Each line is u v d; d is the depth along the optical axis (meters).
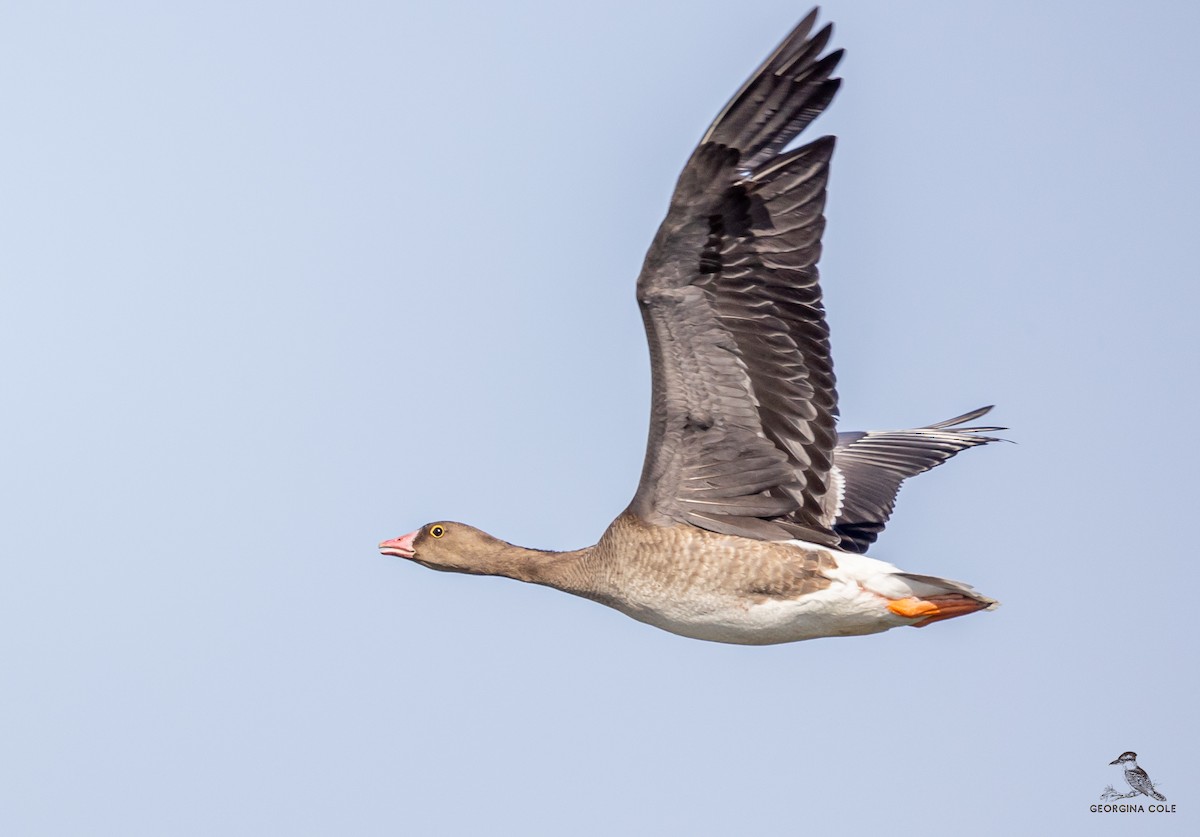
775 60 13.78
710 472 15.79
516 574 17.83
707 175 13.92
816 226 14.09
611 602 16.70
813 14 13.77
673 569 15.95
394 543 18.50
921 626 15.72
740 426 15.45
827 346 14.66
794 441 15.38
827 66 13.88
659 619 16.27
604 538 16.64
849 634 15.92
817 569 15.62
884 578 15.54
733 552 15.77
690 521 16.00
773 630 15.88
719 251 14.34
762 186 14.05
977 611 15.50
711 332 14.89
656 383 15.29
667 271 14.47
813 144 13.99
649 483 15.97
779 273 14.41
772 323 14.70
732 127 13.81
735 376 15.14
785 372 14.98
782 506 15.82
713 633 16.11
